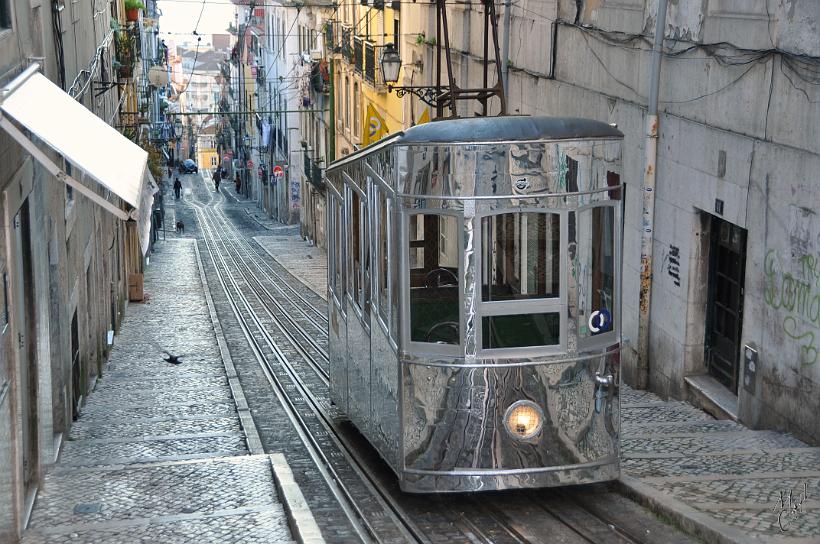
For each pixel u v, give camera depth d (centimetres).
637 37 1435
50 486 982
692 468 937
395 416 906
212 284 3469
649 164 1392
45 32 1205
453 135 854
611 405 891
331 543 834
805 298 1030
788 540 701
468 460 866
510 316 860
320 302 2923
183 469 1016
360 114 4106
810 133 1013
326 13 4962
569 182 860
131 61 3219
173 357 1923
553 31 1800
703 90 1253
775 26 1083
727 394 1249
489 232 853
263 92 7881
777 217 1084
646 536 790
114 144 870
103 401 1551
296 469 1105
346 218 1120
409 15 3166
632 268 1468
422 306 876
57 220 1228
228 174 11694
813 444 1017
